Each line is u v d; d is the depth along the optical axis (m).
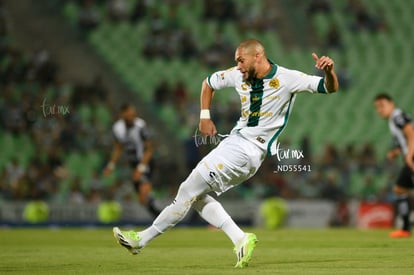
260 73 23.33
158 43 92.19
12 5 93.06
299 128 86.38
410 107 94.75
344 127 88.06
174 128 82.50
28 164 75.12
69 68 88.75
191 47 92.12
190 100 84.88
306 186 74.81
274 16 99.88
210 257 28.97
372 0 105.25
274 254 30.23
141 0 95.12
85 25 93.38
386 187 76.25
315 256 28.88
